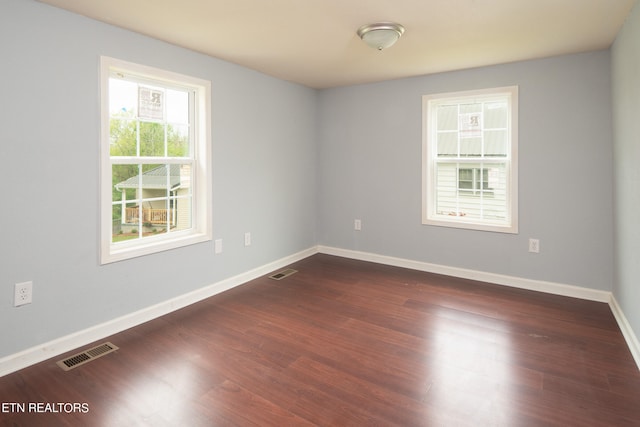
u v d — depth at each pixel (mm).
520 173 3604
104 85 2561
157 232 3086
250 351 2445
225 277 3621
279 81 4195
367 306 3211
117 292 2713
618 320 2859
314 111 4828
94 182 2537
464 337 2646
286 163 4375
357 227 4688
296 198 4578
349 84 4512
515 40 2943
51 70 2291
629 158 2533
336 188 4809
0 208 2113
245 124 3756
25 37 2170
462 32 2766
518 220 3648
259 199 3996
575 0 2244
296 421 1783
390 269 4293
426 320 2930
